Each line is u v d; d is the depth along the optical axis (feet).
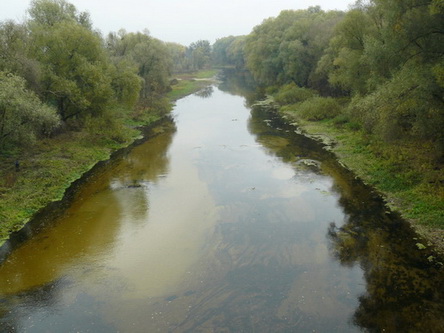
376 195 70.23
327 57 148.66
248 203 69.77
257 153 100.83
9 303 43.60
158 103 169.58
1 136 77.92
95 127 108.17
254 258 52.06
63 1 130.31
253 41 259.80
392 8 67.41
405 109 65.51
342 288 45.01
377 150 89.61
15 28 93.40
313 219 62.69
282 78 212.23
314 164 89.35
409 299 42.27
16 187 72.33
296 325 39.52
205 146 109.81
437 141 71.61
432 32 64.23
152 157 100.12
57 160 88.58
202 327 39.52
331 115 136.26
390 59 73.15
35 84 92.73
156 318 40.98
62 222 63.10
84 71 103.71
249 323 39.99
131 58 169.99
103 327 39.86
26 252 54.19
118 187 78.54
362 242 54.60
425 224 57.11
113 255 53.16
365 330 38.42
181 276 48.26
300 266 49.88
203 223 62.39
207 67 473.26
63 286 46.62
